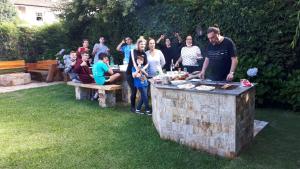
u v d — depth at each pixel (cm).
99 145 435
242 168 352
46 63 1152
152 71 616
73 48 1174
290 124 519
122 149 418
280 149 407
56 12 1340
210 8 732
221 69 466
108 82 681
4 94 848
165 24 848
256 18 651
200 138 401
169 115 431
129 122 541
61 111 633
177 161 375
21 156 403
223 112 373
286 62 631
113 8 926
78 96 752
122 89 711
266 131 483
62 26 1170
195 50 700
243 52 680
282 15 618
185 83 445
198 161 373
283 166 357
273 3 626
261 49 658
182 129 420
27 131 507
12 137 478
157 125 474
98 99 723
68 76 1054
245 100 396
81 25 1139
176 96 417
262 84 628
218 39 454
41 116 598
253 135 444
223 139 380
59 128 518
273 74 620
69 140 459
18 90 912
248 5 665
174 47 779
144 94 595
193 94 397
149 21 894
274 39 632
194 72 630
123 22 966
